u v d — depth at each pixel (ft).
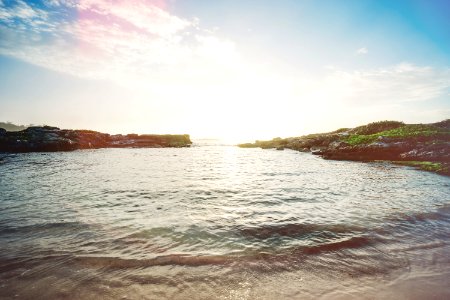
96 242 25.40
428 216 34.81
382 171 86.69
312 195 48.32
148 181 63.52
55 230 28.63
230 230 29.12
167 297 16.83
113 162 115.14
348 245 25.17
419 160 111.55
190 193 49.49
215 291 17.54
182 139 331.77
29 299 16.52
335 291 17.74
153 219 32.86
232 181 64.85
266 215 35.14
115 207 38.60
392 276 19.74
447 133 134.41
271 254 23.04
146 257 22.15
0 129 200.44
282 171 86.74
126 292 17.31
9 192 48.91
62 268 20.30
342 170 89.51
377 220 32.99
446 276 19.83
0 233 27.66
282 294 17.31
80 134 242.17
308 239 26.66
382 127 189.26
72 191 50.16
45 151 190.70
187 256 22.39
